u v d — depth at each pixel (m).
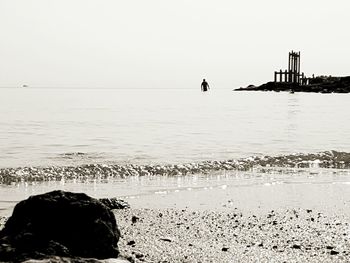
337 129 36.78
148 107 75.06
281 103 88.62
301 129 36.78
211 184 14.67
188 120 46.47
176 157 21.34
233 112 60.91
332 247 7.90
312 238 8.48
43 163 19.14
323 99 107.44
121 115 53.62
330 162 19.25
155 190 13.62
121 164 18.67
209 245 7.96
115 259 6.19
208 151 23.73
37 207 6.56
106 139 29.50
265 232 8.90
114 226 6.85
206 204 11.62
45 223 6.41
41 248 5.93
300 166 18.45
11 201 12.00
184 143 27.47
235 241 8.25
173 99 117.88
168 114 56.25
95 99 117.44
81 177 15.80
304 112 60.53
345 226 9.41
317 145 26.45
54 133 33.06
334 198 12.41
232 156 21.75
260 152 23.36
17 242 6.01
